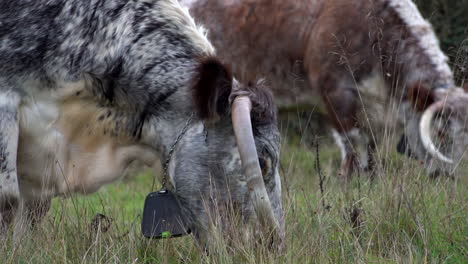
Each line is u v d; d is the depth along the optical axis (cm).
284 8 3494
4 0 1991
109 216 2356
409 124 3147
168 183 1950
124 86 1973
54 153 2019
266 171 1858
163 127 1955
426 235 2045
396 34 3241
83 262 1877
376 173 2527
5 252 1917
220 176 1872
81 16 1983
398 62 3216
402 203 2159
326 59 3344
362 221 2141
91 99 1994
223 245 1828
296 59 3475
